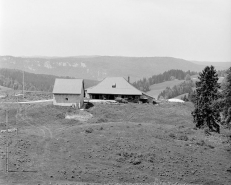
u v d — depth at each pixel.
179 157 61.12
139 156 59.41
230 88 60.78
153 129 76.88
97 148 61.72
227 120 61.41
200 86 82.44
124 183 49.00
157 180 51.47
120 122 85.75
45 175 49.22
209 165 59.00
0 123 80.06
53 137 67.50
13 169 49.97
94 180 49.50
